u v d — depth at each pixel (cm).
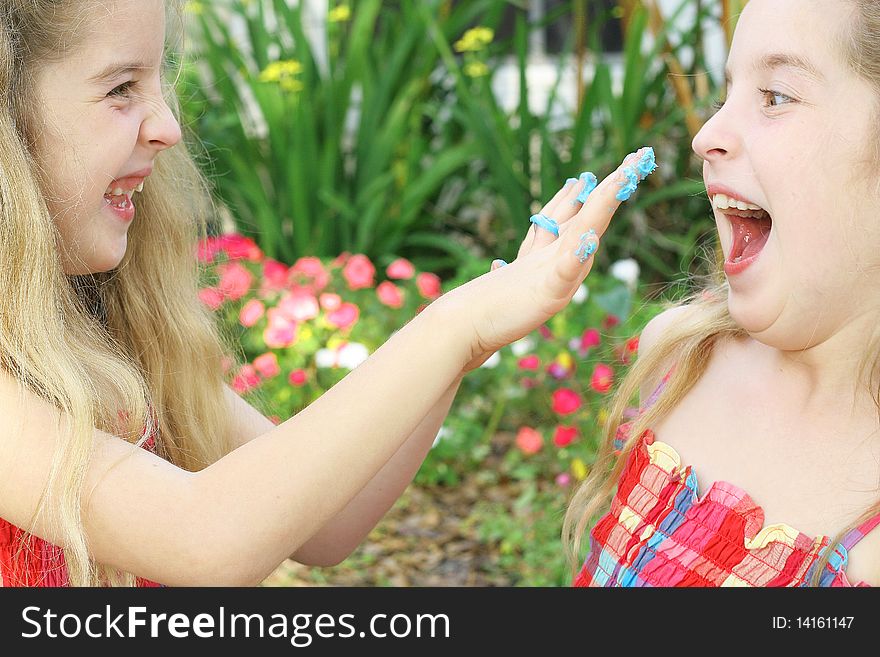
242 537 88
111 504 90
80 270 105
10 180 95
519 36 402
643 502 95
